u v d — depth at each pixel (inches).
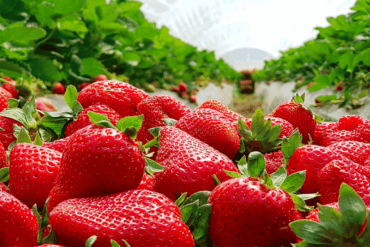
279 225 26.8
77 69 206.4
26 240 26.1
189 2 1023.6
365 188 31.3
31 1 186.5
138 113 49.2
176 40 421.1
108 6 223.5
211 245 30.6
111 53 253.9
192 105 399.9
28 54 200.8
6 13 184.7
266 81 940.0
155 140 32.1
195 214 29.2
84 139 29.9
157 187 35.5
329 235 23.5
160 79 381.1
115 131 30.0
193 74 577.6
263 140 41.9
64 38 205.6
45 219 29.4
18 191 34.0
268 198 26.5
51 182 34.0
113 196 29.4
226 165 35.2
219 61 872.9
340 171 31.9
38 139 40.2
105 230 27.0
